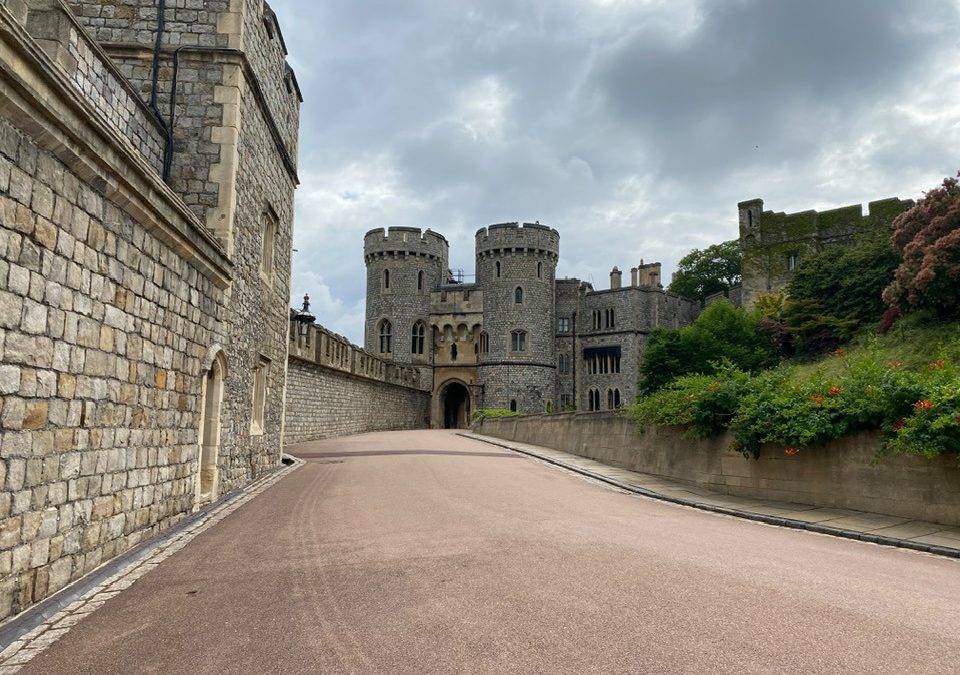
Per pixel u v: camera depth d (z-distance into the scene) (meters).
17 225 5.27
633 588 6.04
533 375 59.66
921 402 9.71
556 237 62.31
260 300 15.20
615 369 68.44
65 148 5.81
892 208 52.34
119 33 12.51
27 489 5.50
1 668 4.38
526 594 5.86
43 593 5.75
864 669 4.25
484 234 61.94
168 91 12.35
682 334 44.69
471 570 6.73
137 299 7.81
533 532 8.81
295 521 9.70
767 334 43.28
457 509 10.75
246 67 12.77
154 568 6.99
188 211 8.98
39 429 5.68
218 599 5.88
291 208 19.06
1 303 5.09
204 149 12.25
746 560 7.32
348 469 17.11
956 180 32.75
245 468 13.86
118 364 7.31
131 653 4.63
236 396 12.85
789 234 56.31
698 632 4.89
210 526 9.34
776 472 12.29
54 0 8.03
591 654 4.48
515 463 19.77
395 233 63.44
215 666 4.38
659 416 15.29
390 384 48.06
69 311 6.16
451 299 63.47
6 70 4.78
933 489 9.97
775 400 12.16
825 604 5.61
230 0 12.55
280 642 4.80
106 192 6.81
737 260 77.06
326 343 32.38
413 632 4.95
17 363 5.32
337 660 4.44
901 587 6.31
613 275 72.56
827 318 39.88
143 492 8.14
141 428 8.05
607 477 15.84
